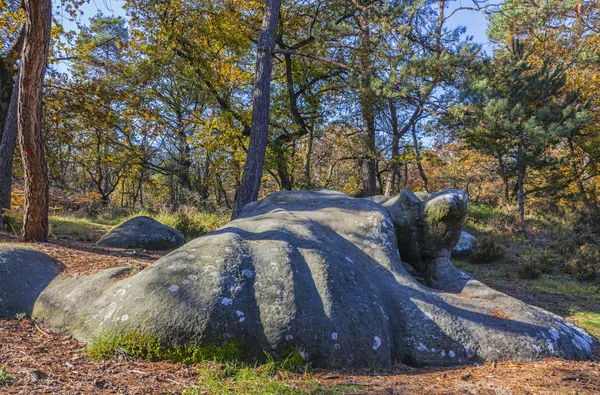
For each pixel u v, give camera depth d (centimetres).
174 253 434
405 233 664
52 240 762
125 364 338
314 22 1702
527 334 448
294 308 380
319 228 544
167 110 2064
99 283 436
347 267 459
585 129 2023
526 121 1407
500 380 364
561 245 1216
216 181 2525
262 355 362
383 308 440
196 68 1797
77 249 653
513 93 1405
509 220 1644
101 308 392
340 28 1251
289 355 363
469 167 2820
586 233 1377
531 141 1429
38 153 657
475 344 431
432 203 653
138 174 3120
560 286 868
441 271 625
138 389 295
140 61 1862
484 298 534
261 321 374
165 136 2222
